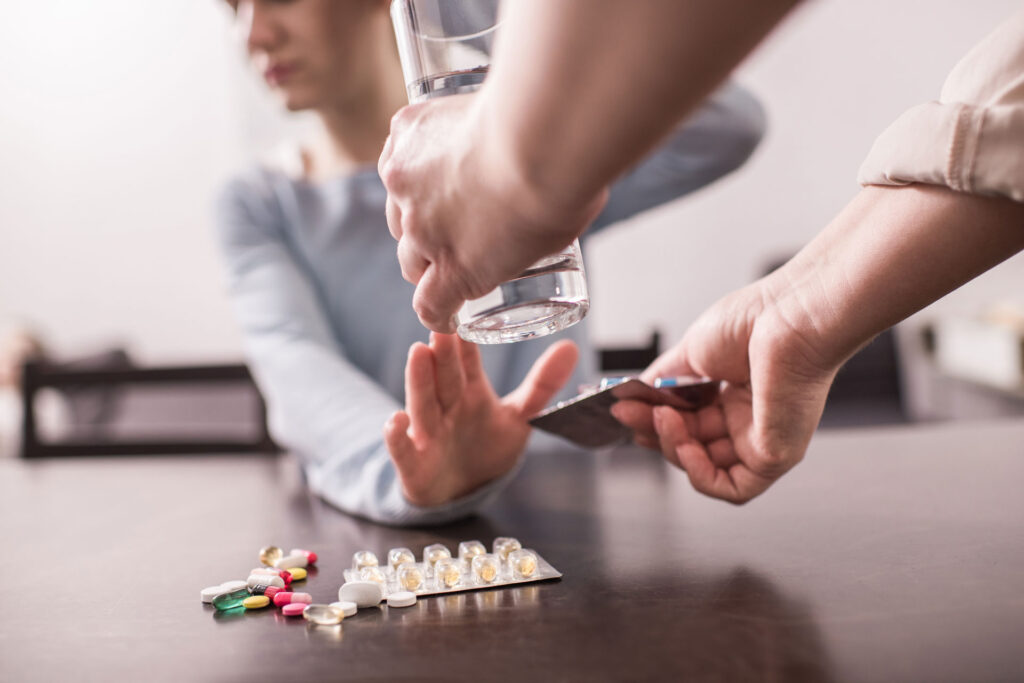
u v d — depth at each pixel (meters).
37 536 0.90
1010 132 0.57
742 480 0.77
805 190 4.43
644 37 0.43
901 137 0.62
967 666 0.52
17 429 2.80
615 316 4.51
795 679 0.51
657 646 0.55
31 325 4.07
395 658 0.56
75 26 4.56
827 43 4.37
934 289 0.66
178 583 0.71
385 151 0.54
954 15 4.30
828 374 0.72
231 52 4.46
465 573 0.68
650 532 0.78
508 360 1.38
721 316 0.76
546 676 0.52
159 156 4.61
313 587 0.69
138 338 4.71
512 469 0.87
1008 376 3.06
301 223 1.34
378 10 1.20
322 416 1.02
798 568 0.66
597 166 0.46
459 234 0.51
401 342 1.37
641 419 0.79
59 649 0.59
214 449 1.75
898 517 0.78
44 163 4.64
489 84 0.47
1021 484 0.88
